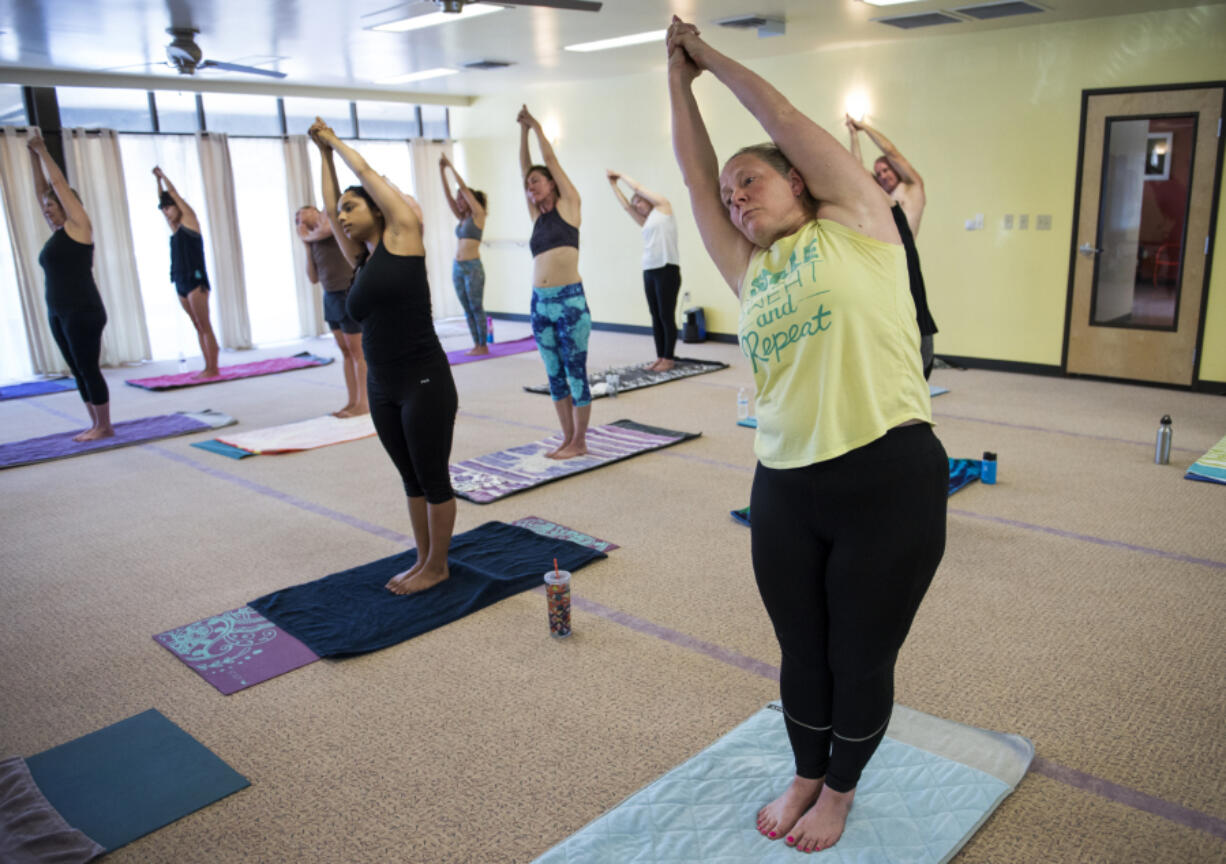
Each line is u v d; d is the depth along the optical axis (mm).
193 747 2473
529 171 4770
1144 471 4652
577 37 7027
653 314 7758
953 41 7172
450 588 3400
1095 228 6801
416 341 3137
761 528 1750
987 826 2027
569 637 3027
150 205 9086
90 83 8414
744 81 1643
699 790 2135
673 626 3082
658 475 4816
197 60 6074
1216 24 6055
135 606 3420
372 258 3068
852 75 7781
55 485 5039
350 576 3574
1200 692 2572
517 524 4094
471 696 2688
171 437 6035
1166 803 2104
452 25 6414
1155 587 3264
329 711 2639
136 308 9055
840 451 1610
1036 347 7285
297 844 2080
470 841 2066
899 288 1631
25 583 3682
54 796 2271
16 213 8195
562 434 5715
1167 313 6637
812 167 1599
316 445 5660
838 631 1721
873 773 2174
